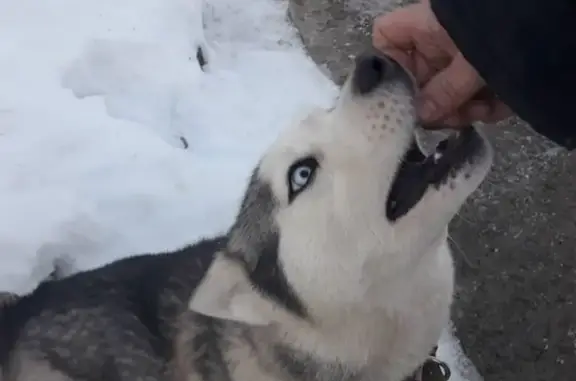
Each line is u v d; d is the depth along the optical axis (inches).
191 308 37.6
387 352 38.6
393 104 34.4
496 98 34.6
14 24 62.6
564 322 47.6
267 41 66.8
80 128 56.6
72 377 43.8
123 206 53.8
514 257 50.7
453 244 52.0
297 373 39.1
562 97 27.2
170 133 59.7
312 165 36.0
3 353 44.9
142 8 63.9
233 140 58.9
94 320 44.1
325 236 35.8
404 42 35.4
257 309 37.5
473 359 48.6
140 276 44.5
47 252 52.4
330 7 67.0
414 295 36.8
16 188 54.1
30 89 58.5
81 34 62.0
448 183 34.2
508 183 53.7
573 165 53.2
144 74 60.8
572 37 25.9
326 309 36.9
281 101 61.7
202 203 54.4
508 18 26.6
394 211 35.0
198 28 65.5
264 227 37.5
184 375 42.1
